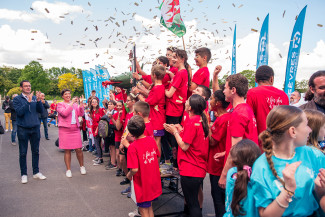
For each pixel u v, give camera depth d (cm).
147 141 331
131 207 432
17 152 873
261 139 170
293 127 155
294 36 627
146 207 328
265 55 700
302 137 159
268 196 151
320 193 162
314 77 283
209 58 395
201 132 303
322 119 202
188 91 400
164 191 495
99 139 729
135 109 362
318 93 280
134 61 428
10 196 479
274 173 154
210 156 323
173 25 448
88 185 544
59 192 502
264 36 700
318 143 226
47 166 697
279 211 145
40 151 894
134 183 327
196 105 303
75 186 537
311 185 163
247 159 181
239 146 189
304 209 162
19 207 430
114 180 580
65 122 586
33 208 427
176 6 447
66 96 592
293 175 138
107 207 432
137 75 423
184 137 301
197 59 393
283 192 143
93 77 1401
